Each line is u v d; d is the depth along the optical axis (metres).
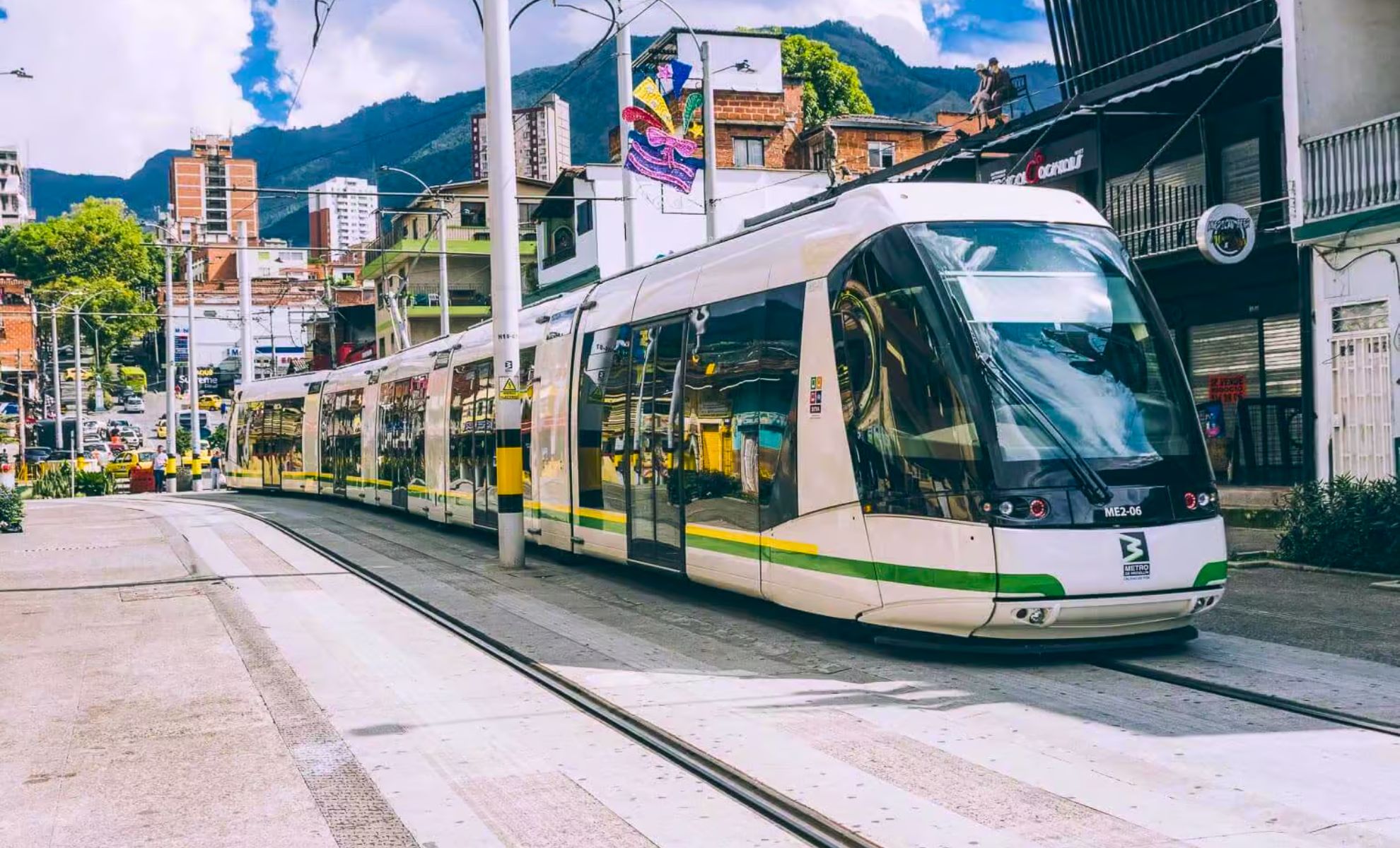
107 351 110.94
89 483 53.09
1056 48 25.05
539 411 17.22
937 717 7.61
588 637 10.91
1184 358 22.27
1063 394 9.16
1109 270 9.88
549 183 56.84
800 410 10.63
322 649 10.62
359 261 128.75
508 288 16.44
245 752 7.34
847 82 65.06
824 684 8.70
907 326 9.52
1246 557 14.74
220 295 115.81
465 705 8.41
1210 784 6.11
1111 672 8.77
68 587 15.28
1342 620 10.84
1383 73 17.39
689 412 12.73
